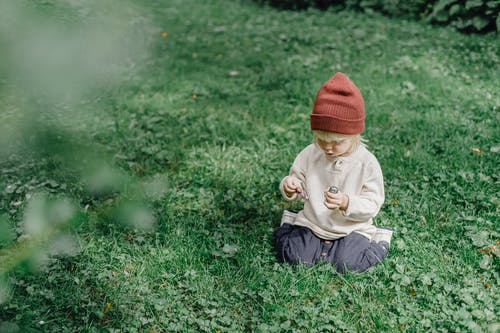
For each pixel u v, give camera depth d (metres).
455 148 4.49
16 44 6.23
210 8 9.66
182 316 2.93
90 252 3.44
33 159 4.45
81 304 3.02
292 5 9.85
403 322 2.85
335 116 2.93
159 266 3.31
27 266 3.27
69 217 3.75
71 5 7.21
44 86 5.68
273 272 3.22
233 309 3.01
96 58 6.41
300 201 3.96
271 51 7.13
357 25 8.12
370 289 3.07
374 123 5.07
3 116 5.08
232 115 5.37
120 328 2.87
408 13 8.65
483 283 3.08
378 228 3.41
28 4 6.83
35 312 2.93
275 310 2.96
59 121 5.09
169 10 9.30
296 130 5.04
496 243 3.38
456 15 7.74
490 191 3.93
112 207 3.91
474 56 6.48
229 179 4.28
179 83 6.13
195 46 7.37
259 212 3.87
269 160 4.52
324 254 3.25
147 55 6.89
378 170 3.16
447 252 3.36
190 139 4.89
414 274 3.17
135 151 4.70
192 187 4.18
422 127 4.93
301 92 5.78
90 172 4.29
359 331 2.85
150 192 4.09
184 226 3.67
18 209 3.83
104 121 5.20
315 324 2.87
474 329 2.74
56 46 6.33
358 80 6.05
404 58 6.53
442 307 2.89
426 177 4.13
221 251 3.42
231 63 6.74
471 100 5.41
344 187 3.19
